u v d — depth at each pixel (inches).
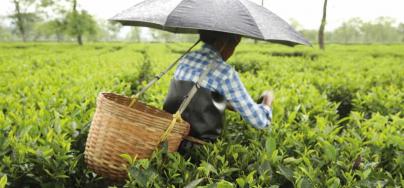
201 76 101.2
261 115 107.3
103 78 203.8
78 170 107.0
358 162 92.1
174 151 96.4
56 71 243.9
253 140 106.9
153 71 247.4
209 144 101.4
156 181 84.7
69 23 1585.9
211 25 93.0
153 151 91.6
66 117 118.5
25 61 357.1
